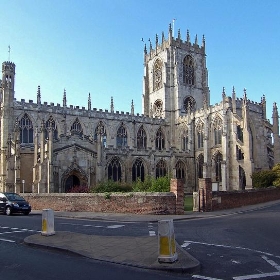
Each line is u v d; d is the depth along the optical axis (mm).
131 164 76375
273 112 86688
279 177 67375
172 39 108938
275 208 45406
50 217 21531
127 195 38031
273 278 12383
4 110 76438
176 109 104625
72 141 63094
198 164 90188
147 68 118250
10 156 65188
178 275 12961
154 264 14109
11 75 78375
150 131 99688
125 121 95188
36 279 12289
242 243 19438
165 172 83062
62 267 14125
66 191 61844
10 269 13750
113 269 13836
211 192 41375
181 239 20922
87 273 13156
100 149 65562
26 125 79812
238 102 83938
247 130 76438
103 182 56312
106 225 28859
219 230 24750
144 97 116125
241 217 33844
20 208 39062
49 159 58656
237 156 78688
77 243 18781
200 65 113000
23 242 20016
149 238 20234
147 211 36562
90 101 91000
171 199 36500
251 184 73000
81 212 40281
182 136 99875
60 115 84438
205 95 111250
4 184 68562
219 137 84812
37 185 59219
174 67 107688
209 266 14250
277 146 85000
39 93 82688
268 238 21000
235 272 13258
